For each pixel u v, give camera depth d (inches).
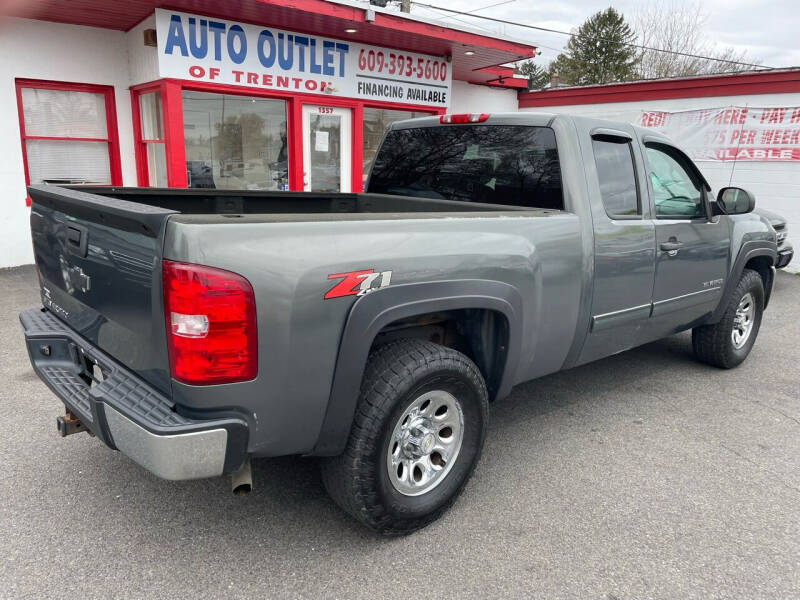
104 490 118.0
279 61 348.2
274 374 83.2
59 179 328.5
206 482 122.2
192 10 305.6
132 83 339.9
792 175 412.8
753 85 422.9
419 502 105.0
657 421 158.1
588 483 126.0
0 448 132.3
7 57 302.5
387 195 169.5
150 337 83.5
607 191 137.0
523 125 137.9
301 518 111.0
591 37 1878.7
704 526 112.0
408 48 405.1
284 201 166.4
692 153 459.8
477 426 112.5
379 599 91.1
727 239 177.2
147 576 94.5
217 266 76.6
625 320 146.0
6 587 90.8
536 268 117.7
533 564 100.0
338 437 93.0
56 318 117.6
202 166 341.1
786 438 149.9
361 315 89.8
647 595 93.6
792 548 106.1
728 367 198.5
